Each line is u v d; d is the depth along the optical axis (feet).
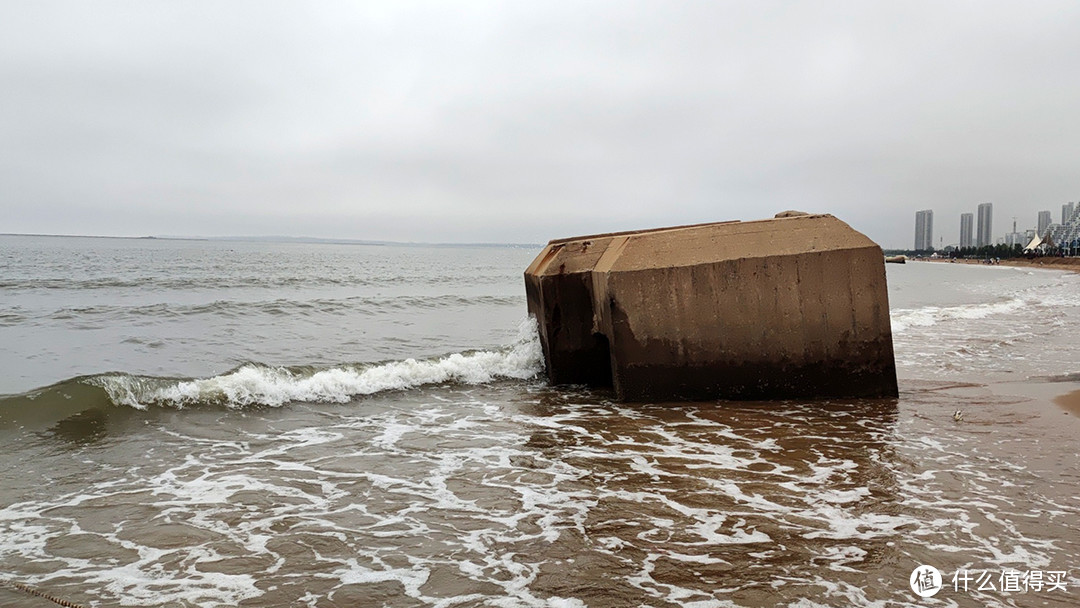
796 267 28.17
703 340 28.17
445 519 16.34
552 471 19.98
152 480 19.04
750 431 24.39
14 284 86.43
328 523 16.11
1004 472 19.90
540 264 33.73
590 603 12.32
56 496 17.69
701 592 12.70
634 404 28.35
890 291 125.49
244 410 27.25
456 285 121.29
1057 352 44.27
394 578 13.33
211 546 14.80
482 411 27.73
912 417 26.43
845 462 20.76
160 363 37.52
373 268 188.34
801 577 13.30
